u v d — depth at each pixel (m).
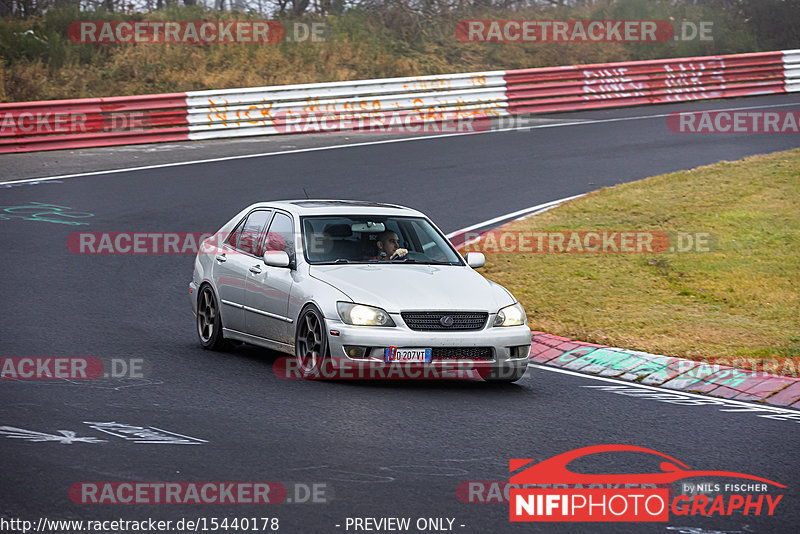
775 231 35.38
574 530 12.52
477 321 20.75
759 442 17.36
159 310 28.23
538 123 63.72
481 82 66.06
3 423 16.36
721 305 28.77
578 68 69.00
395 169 49.19
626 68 70.31
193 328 26.61
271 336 22.53
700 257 33.16
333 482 13.96
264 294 22.67
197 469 14.30
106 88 68.31
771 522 13.10
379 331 20.06
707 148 53.44
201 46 76.69
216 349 24.48
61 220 38.72
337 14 88.19
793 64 75.50
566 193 43.66
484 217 39.47
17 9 78.31
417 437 16.61
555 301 29.34
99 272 32.12
